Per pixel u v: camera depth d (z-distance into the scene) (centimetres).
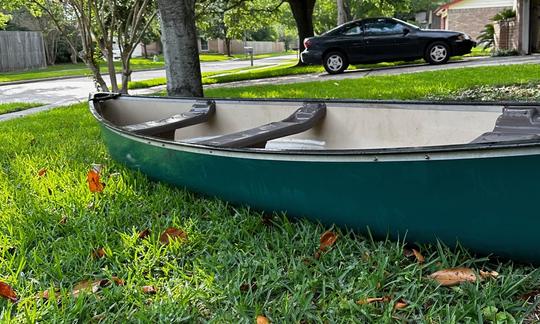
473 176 198
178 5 662
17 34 2650
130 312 197
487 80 848
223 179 284
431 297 195
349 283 208
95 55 917
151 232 264
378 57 1291
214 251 248
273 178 256
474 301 187
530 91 724
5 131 643
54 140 547
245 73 1611
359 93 789
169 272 231
